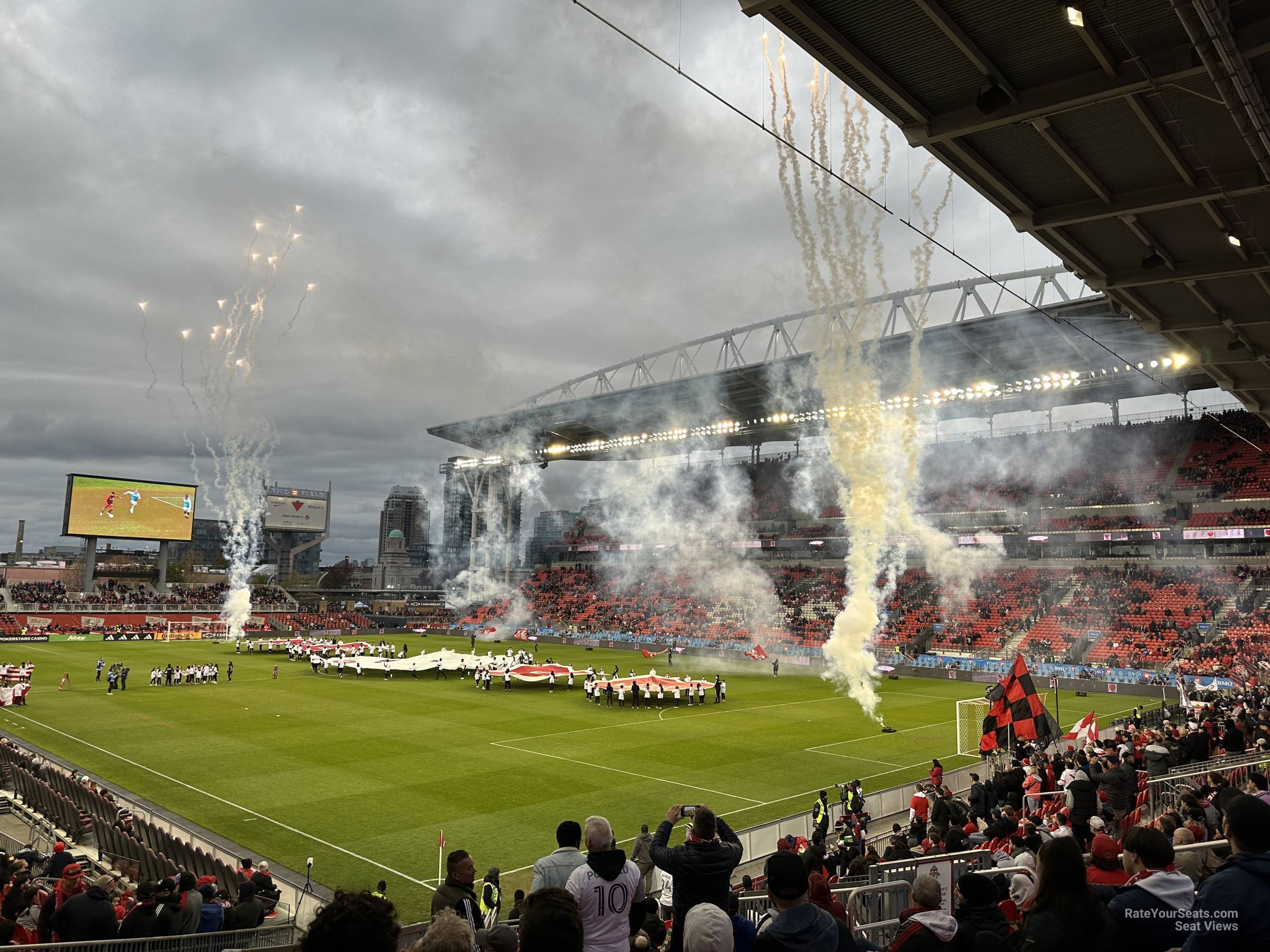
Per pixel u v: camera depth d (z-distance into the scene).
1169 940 5.61
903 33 16.70
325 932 3.43
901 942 5.96
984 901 6.39
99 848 23.39
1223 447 77.38
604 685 53.53
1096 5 15.34
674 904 7.04
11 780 30.67
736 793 30.33
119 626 98.06
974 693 59.38
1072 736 34.62
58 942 10.70
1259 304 30.06
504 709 50.09
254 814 26.92
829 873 16.52
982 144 20.69
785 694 58.50
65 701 50.06
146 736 39.62
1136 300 30.31
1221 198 21.67
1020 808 21.47
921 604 80.62
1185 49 16.33
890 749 38.84
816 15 16.06
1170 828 12.28
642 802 28.88
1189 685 54.53
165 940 11.86
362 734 40.97
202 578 146.38
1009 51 17.12
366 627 111.69
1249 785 16.88
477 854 23.27
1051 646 67.50
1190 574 70.38
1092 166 21.42
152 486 109.81
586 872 6.83
